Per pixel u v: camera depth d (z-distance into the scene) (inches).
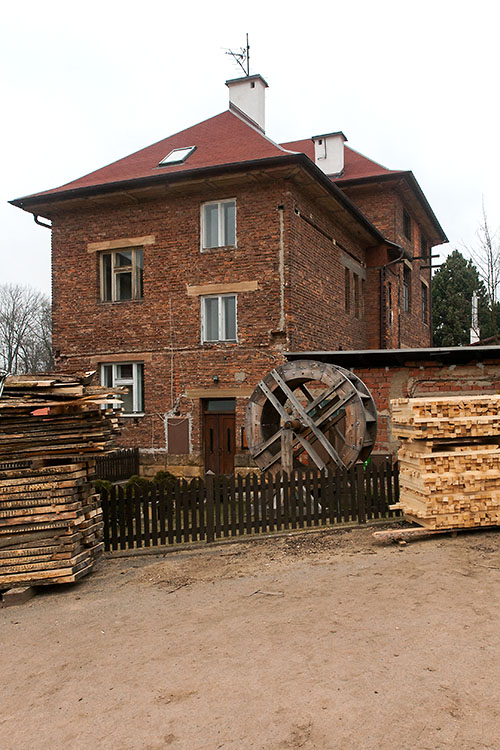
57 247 642.8
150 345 596.7
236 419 558.9
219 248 572.1
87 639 201.5
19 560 258.2
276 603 217.8
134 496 315.3
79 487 272.7
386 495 343.3
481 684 147.3
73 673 174.9
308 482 331.3
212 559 287.3
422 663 160.1
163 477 516.4
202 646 184.5
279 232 548.7
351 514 333.7
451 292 1400.1
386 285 784.3
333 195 590.9
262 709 143.4
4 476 260.4
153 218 600.7
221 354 566.9
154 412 591.2
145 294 601.9
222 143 671.1
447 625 183.9
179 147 697.6
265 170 524.1
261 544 306.7
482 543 274.5
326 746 126.6
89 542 279.0
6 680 174.7
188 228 585.6
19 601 249.3
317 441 470.3
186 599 233.1
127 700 154.7
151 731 139.0
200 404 577.3
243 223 562.6
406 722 132.8
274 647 178.4
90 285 627.5
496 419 291.4
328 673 158.6
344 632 184.9
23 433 262.8
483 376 442.0
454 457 286.5
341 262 681.6
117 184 570.6
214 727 137.9
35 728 145.7
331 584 233.0
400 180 773.9
